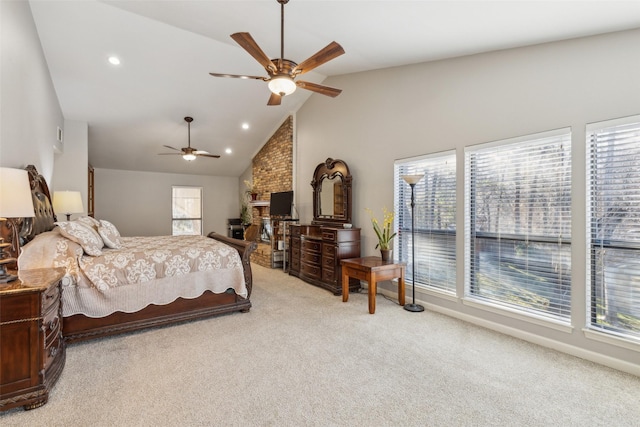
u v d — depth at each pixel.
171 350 2.60
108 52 4.18
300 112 6.21
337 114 5.19
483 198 3.20
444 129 3.52
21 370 1.83
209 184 9.11
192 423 1.72
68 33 3.78
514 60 2.88
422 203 3.87
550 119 2.64
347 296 4.00
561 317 2.62
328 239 4.59
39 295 1.89
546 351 2.60
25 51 3.14
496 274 3.10
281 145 6.73
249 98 5.69
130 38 3.95
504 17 2.31
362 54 3.69
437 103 3.60
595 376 2.21
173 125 6.30
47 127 4.18
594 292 2.44
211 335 2.92
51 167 4.46
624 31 2.25
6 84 2.62
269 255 6.46
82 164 5.69
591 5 1.98
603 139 2.38
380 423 1.73
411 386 2.09
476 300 3.22
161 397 1.95
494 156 3.10
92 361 2.41
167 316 3.12
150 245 3.70
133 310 2.92
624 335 2.29
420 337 2.88
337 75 5.11
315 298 4.17
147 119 5.96
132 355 2.51
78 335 2.69
